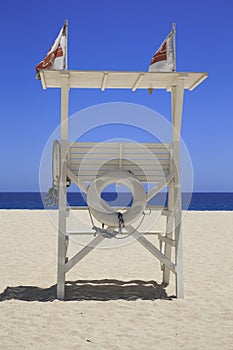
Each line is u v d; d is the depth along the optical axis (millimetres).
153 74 5973
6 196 95250
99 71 5828
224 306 5480
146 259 9062
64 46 6227
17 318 4848
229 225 15328
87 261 8789
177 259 5930
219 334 4434
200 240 11734
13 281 6891
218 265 8312
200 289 6383
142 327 4629
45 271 7703
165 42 6383
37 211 19766
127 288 6559
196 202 66062
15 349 3945
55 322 4730
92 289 6461
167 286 6723
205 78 6125
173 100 6668
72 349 3971
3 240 11078
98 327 4602
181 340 4250
